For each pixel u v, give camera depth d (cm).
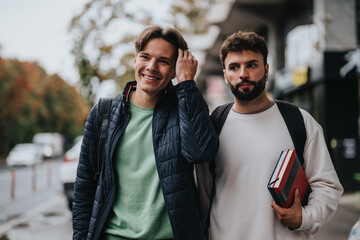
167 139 204
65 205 924
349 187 937
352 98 973
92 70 965
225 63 208
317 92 1023
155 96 213
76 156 745
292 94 1309
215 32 1866
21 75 3672
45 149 3628
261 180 200
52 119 4725
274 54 1464
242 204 201
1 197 1147
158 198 206
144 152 210
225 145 209
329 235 536
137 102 216
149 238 204
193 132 196
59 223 707
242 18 1571
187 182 202
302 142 203
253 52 201
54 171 2295
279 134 204
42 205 930
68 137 5328
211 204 214
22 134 3738
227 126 212
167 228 206
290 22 1325
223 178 208
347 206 736
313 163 204
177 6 1173
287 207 188
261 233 196
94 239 206
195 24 1302
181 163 202
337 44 984
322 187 199
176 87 204
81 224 219
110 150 208
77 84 993
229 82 206
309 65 1054
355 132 966
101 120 216
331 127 966
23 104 3647
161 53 206
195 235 200
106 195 208
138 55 211
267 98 213
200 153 194
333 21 984
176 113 209
